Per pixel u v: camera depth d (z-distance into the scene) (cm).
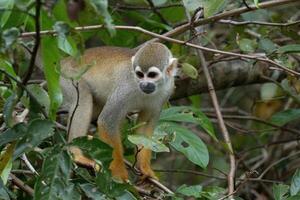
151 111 1123
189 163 1555
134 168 1052
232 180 984
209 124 1109
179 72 1282
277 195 915
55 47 802
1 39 689
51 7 740
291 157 1403
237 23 1141
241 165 1423
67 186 761
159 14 1331
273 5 1070
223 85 1355
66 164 761
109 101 1095
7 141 779
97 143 782
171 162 1553
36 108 807
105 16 685
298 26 1231
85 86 1126
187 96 1324
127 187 798
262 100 1360
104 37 1293
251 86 1648
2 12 770
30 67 752
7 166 802
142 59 1093
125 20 1408
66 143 775
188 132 1051
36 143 762
